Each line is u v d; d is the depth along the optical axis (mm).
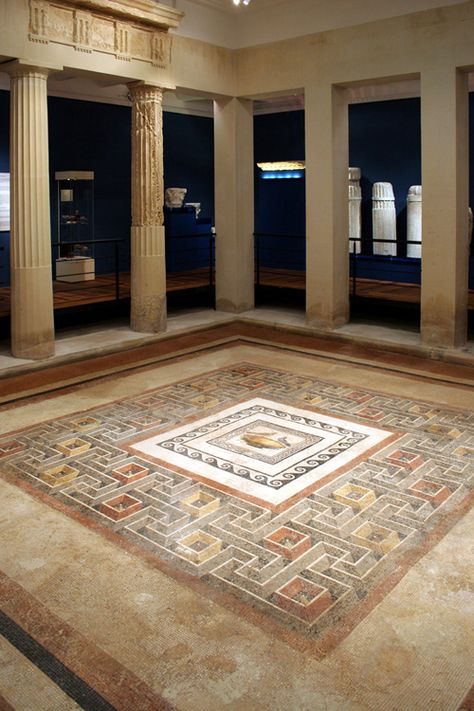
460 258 9992
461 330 10211
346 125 11273
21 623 4059
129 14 9805
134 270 11094
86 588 4406
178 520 5277
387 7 10000
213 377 9156
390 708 3396
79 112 14070
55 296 11875
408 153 14602
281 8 11195
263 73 11641
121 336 10914
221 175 12586
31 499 5629
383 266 14844
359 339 10898
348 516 5324
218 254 12930
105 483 5914
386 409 7828
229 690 3520
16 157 9031
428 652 3797
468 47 9312
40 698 3475
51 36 8992
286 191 16500
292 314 12711
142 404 8023
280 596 4316
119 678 3607
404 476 6031
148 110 10602
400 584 4441
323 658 3748
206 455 6508
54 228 13945
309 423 7367
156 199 10914
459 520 5262
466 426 7258
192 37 11109
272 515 5348
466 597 4301
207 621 4070
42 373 9250
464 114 9828
